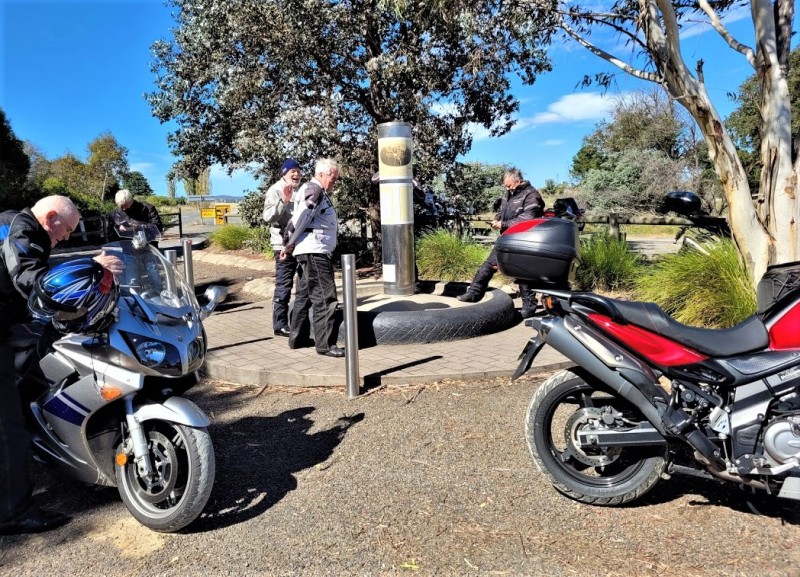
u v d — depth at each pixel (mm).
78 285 2762
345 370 5344
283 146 11195
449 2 7668
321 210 5770
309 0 10094
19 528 3137
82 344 3053
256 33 10750
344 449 4078
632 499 3234
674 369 3004
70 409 3096
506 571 2744
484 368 5430
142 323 3080
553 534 3025
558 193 26281
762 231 6078
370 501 3393
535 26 8109
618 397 3238
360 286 8719
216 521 3242
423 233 12203
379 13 10609
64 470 3291
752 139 18750
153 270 3467
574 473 3316
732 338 2957
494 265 7414
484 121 13094
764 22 5785
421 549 2928
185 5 12289
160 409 2994
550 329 3186
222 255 15898
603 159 26297
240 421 4648
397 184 7840
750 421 2879
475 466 3777
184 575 2783
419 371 5371
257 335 6969
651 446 3193
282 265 6766
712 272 6797
